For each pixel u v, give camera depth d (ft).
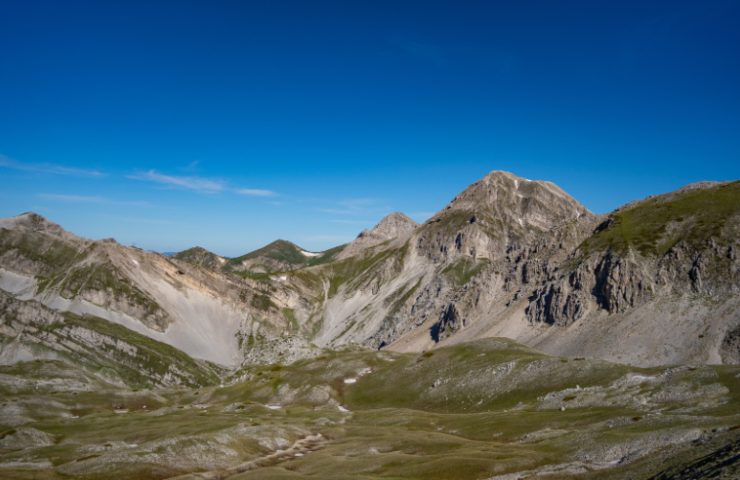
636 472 178.09
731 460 137.49
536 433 294.05
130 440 396.98
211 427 414.21
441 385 520.42
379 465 265.13
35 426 468.75
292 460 323.57
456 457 248.73
